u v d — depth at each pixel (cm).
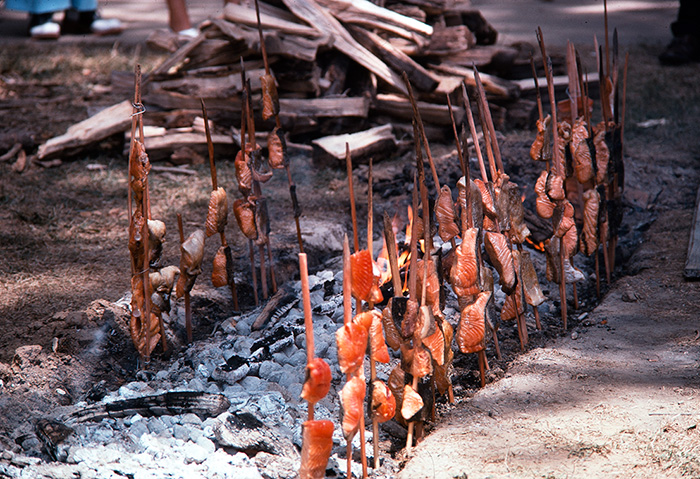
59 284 641
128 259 662
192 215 699
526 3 1535
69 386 586
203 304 627
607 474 550
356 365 504
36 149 768
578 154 613
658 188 719
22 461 551
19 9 1095
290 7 759
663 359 589
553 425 564
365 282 528
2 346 602
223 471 552
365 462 552
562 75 826
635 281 634
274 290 634
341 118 755
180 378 589
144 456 556
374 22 771
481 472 552
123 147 763
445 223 574
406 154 759
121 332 605
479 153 586
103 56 989
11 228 682
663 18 1320
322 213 697
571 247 609
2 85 876
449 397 579
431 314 550
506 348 604
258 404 573
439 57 793
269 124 748
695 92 854
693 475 549
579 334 607
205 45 751
